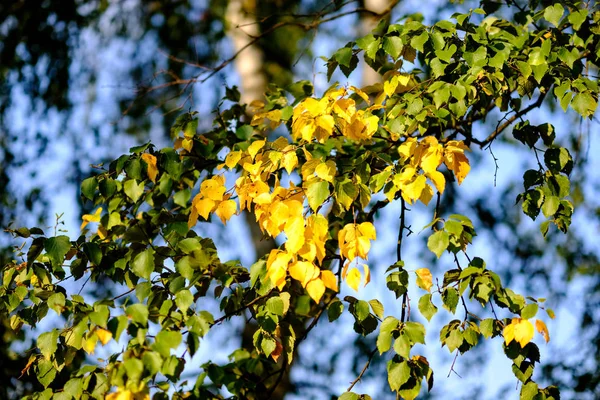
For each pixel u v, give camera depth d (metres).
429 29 2.38
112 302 2.00
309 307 2.76
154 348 1.90
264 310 2.27
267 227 2.12
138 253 2.30
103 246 2.43
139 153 2.42
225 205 2.25
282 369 2.54
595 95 2.32
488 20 2.78
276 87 3.01
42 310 2.41
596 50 2.44
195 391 2.09
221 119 2.96
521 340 2.00
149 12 5.29
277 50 5.34
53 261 2.23
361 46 2.38
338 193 2.16
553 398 2.13
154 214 2.70
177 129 2.78
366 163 2.26
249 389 2.43
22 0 5.00
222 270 2.29
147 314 1.94
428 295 2.10
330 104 2.20
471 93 2.34
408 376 2.04
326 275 2.02
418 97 2.35
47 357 2.21
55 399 2.15
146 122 5.12
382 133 2.66
